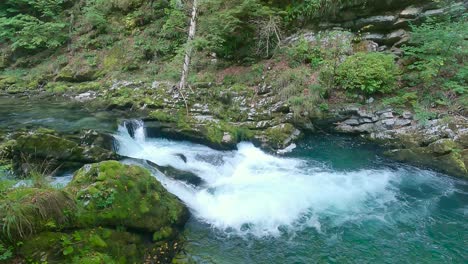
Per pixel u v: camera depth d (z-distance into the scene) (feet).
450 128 28.89
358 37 38.40
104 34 56.29
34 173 16.78
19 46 59.11
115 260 14.11
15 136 24.25
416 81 33.73
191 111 35.35
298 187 25.18
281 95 35.35
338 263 17.40
